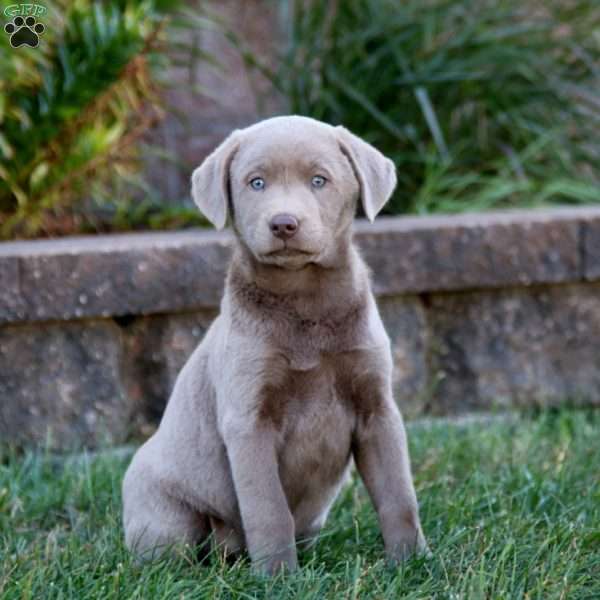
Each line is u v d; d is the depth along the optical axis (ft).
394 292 33.30
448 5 44.75
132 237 34.88
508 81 44.29
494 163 43.19
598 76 44.29
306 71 43.83
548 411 35.32
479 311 34.68
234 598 20.38
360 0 45.09
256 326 21.68
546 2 45.80
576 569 21.09
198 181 22.58
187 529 23.71
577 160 43.91
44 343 31.58
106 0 41.81
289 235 20.56
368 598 19.97
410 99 43.93
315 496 22.99
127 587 20.51
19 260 30.71
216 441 22.95
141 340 32.68
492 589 19.80
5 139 37.86
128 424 32.50
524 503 25.16
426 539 23.36
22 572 21.89
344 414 22.21
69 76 37.73
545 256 34.17
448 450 30.01
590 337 35.45
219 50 47.39
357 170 22.12
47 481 29.37
